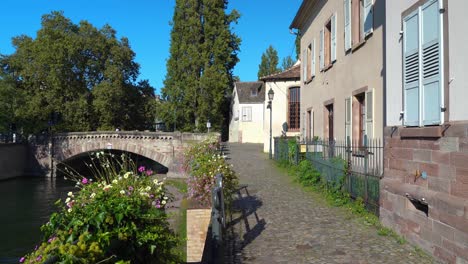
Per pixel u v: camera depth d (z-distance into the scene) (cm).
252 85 5338
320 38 1582
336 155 1139
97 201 371
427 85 573
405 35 643
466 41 488
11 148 3941
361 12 1114
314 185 1266
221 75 4594
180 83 4656
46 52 4197
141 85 5216
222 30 4606
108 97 4397
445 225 526
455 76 510
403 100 650
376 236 695
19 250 1700
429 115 568
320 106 1591
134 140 3703
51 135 4066
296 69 2964
